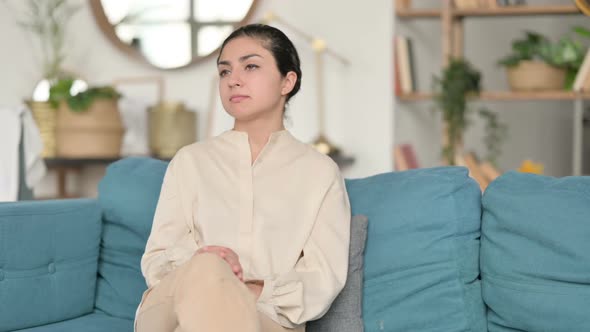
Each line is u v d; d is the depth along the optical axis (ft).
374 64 13.85
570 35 16.14
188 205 5.92
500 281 5.47
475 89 12.76
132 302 6.75
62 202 6.68
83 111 13.41
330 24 14.23
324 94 14.35
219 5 14.73
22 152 10.17
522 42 12.62
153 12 14.89
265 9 14.58
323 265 5.55
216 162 6.01
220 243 5.76
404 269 5.77
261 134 6.10
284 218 5.79
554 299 5.17
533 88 12.49
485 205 5.71
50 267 6.44
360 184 6.32
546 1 16.19
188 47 14.83
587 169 16.02
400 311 5.74
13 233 6.14
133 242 6.82
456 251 5.65
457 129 12.64
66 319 6.59
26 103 13.97
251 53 5.95
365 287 5.90
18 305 6.15
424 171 6.04
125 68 14.99
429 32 15.43
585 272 5.09
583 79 12.16
